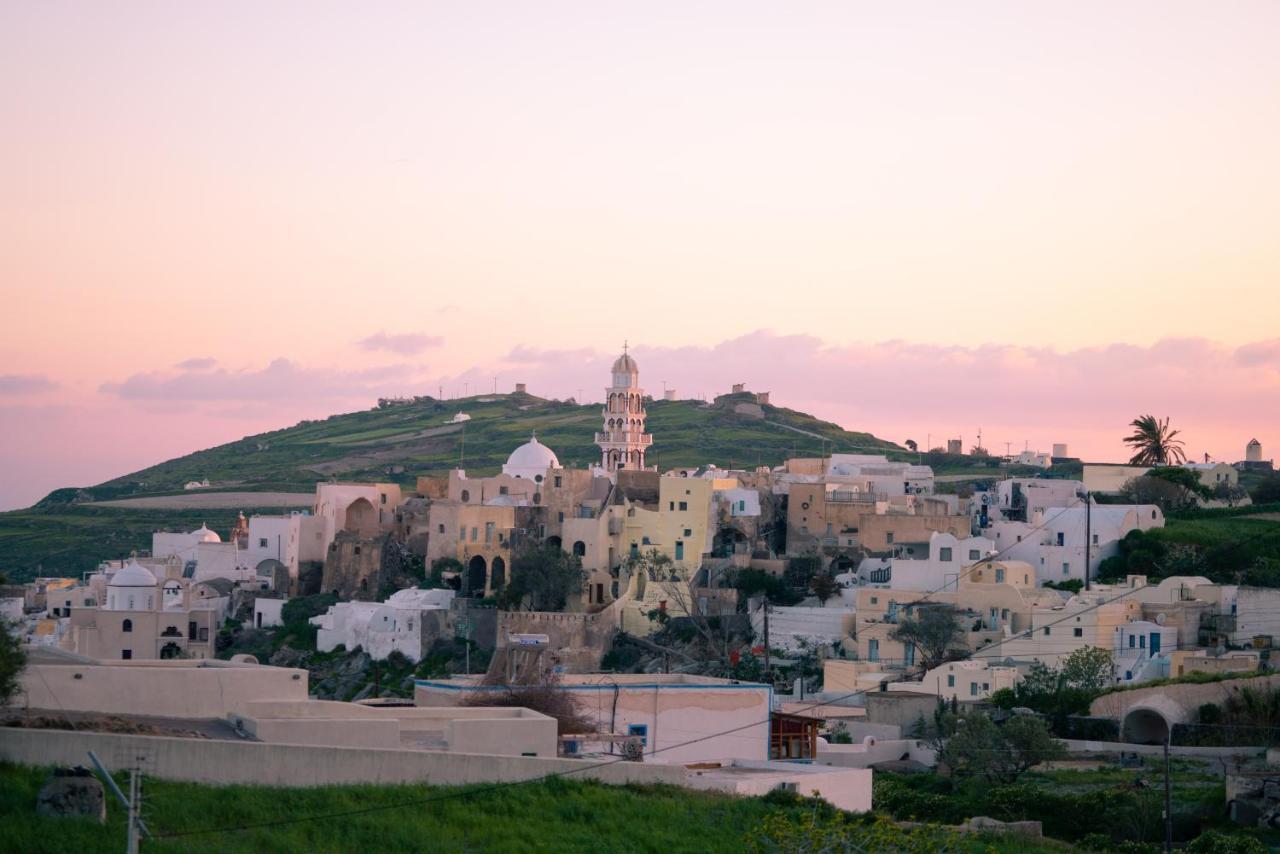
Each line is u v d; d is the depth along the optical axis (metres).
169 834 71.50
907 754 144.62
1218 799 118.62
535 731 86.12
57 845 68.25
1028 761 135.12
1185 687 150.38
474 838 76.75
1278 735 144.38
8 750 74.31
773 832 76.88
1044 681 158.88
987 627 185.38
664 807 83.31
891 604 191.25
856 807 95.00
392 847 74.44
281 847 72.56
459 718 88.19
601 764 86.31
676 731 97.56
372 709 87.88
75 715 79.69
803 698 171.25
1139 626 172.75
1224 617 175.50
